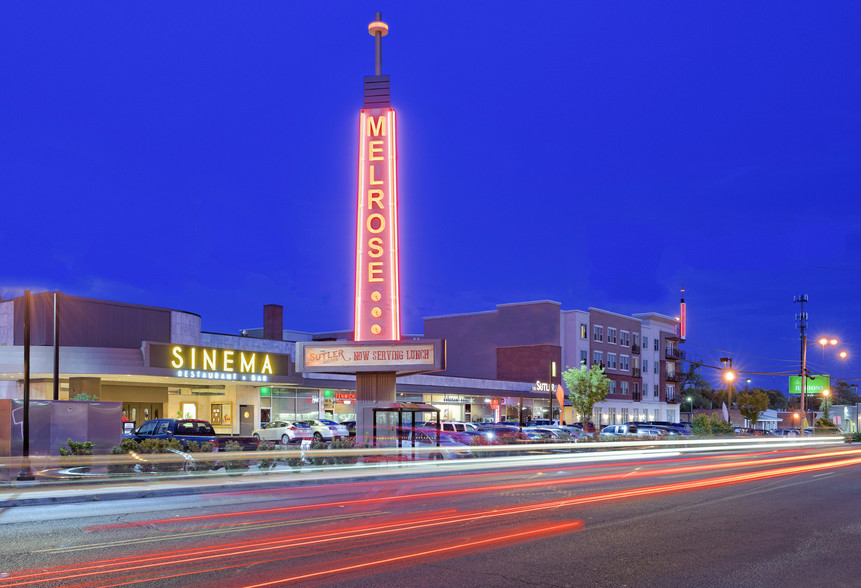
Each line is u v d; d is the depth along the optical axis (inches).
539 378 2982.3
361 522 523.2
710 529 497.0
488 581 339.9
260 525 511.2
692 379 4783.5
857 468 1130.7
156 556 397.1
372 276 1342.3
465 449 1285.7
